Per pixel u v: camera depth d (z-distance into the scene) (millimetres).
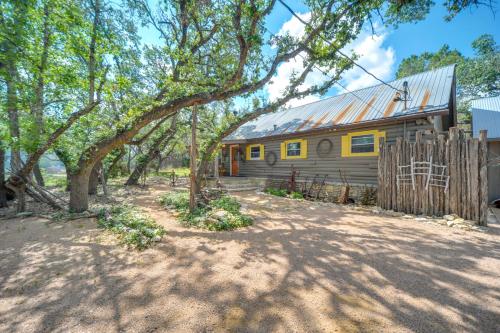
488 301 2377
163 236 4582
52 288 2660
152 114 6547
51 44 6145
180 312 2219
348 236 4590
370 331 1956
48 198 6926
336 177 9852
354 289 2627
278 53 7258
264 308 2277
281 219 6020
